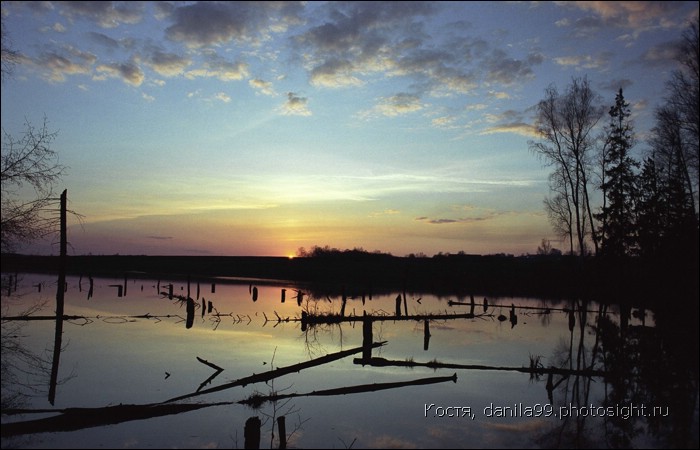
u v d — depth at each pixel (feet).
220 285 230.89
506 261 249.96
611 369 61.46
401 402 47.44
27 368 60.75
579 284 143.33
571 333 97.96
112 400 47.85
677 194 108.06
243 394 49.96
